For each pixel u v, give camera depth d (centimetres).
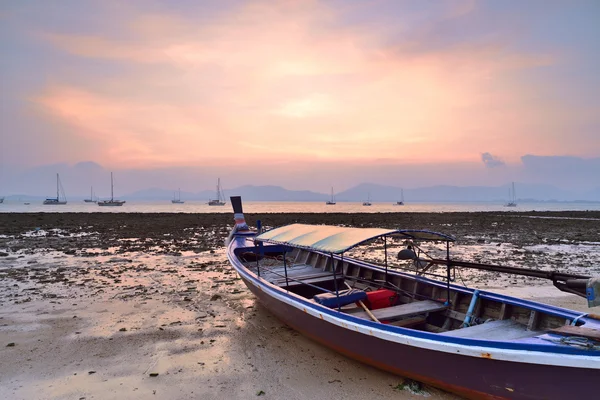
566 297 1121
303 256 1243
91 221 4044
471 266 707
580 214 5997
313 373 646
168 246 2194
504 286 1258
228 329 849
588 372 414
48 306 1005
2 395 570
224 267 1560
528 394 456
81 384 604
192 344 765
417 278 827
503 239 2530
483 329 593
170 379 623
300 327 764
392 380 619
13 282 1272
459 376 509
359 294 746
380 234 687
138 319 910
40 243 2266
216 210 9162
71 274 1405
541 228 3372
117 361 686
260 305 1028
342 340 652
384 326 559
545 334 473
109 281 1295
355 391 587
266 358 704
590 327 498
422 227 3506
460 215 5788
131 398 566
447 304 728
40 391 582
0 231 2905
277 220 4600
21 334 810
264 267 1147
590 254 1867
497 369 468
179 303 1043
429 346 505
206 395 576
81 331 830
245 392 585
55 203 14650
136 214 5475
